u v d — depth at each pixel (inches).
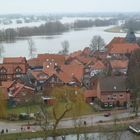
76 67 6584.6
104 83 5265.8
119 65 6899.6
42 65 7470.5
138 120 4613.7
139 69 5871.1
